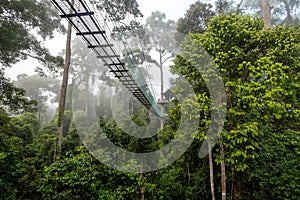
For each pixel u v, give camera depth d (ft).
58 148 21.53
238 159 9.81
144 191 12.91
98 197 11.28
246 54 10.26
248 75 10.13
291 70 10.32
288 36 10.21
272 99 8.70
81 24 7.47
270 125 11.99
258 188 11.36
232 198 11.91
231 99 10.15
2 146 17.74
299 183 10.34
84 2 6.65
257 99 8.73
